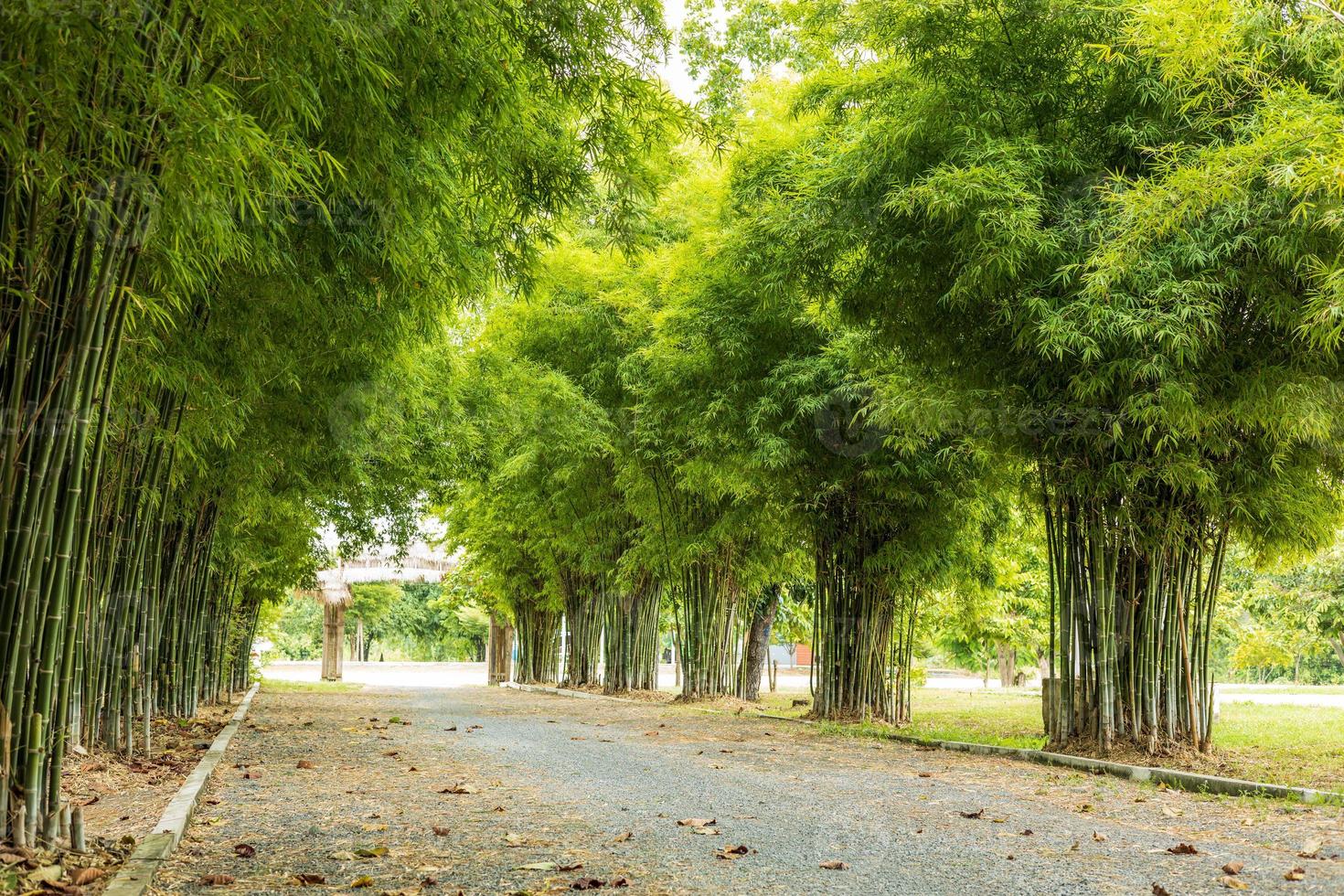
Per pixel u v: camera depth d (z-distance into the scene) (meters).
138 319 4.17
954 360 7.11
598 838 3.94
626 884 3.20
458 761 6.64
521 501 15.88
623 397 13.05
